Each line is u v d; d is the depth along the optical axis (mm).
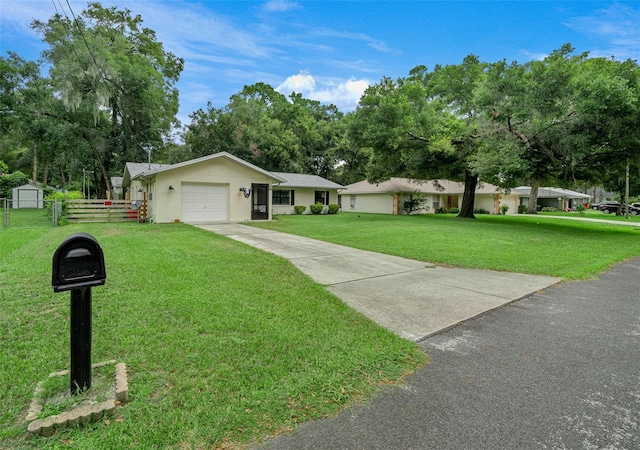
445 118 18703
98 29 24203
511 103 12750
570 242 11047
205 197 15633
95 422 1975
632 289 5504
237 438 1905
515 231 13586
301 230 12492
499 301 4672
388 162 20203
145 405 2129
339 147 36844
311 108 43906
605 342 3354
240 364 2686
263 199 17094
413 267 6793
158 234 10344
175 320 3510
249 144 32500
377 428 2025
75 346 2146
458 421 2105
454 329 3631
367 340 3221
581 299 4879
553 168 15633
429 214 26719
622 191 31750
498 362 2898
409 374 2670
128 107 24000
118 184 28812
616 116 11164
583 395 2420
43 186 35875
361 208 30078
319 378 2535
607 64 12672
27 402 2145
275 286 4902
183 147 32062
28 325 3301
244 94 41000
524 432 2014
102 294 4277
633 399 2377
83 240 2098
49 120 22562
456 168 19453
